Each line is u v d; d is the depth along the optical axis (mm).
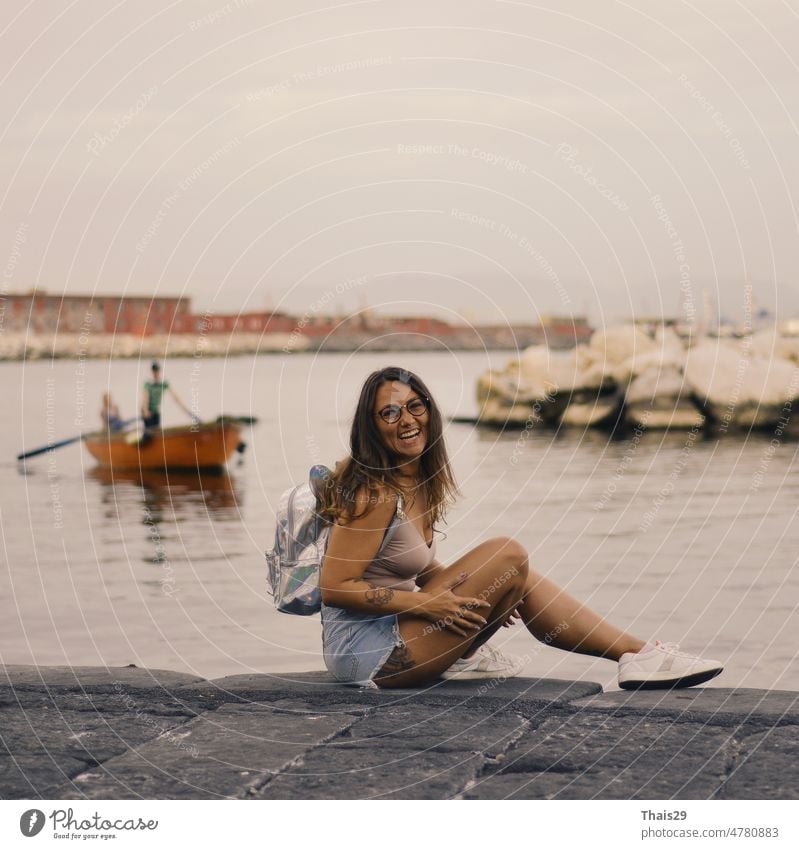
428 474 3627
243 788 2652
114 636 6723
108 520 12719
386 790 2629
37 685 3541
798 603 7375
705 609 7273
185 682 3609
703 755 2818
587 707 3275
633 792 2592
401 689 3545
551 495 14227
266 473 17219
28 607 7543
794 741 2900
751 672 5676
